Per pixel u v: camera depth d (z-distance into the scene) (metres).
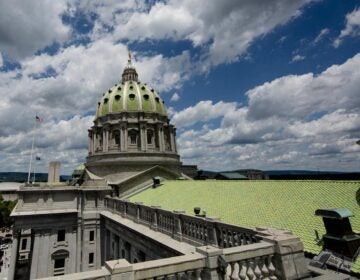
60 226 44.88
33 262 41.97
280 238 10.84
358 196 13.12
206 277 9.27
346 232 11.81
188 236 21.41
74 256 44.50
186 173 86.38
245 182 30.59
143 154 57.97
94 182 48.31
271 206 21.89
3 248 83.31
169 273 8.71
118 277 7.88
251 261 10.16
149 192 46.66
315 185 21.86
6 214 105.50
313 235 15.34
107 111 63.81
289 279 10.09
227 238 16.56
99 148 62.53
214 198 29.72
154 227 26.92
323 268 11.23
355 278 10.35
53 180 56.00
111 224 38.91
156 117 63.84
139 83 70.19
